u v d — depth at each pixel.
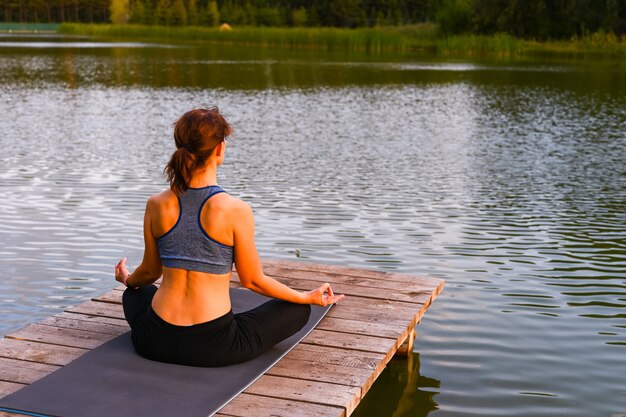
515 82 29.30
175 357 3.63
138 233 7.88
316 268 5.75
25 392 3.39
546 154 13.80
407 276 5.60
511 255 7.34
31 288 6.14
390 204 9.49
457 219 8.76
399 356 4.99
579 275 6.76
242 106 21.23
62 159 12.47
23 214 8.61
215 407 3.31
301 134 16.03
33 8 130.25
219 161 3.60
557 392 4.54
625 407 4.36
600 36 53.00
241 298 4.75
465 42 50.91
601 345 5.23
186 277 3.54
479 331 5.46
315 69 35.56
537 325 5.57
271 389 3.60
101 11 126.19
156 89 25.88
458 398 4.47
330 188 10.45
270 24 97.06
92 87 26.31
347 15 96.62
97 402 3.31
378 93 25.05
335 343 4.25
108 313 4.68
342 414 3.40
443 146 14.63
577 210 9.34
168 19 96.12
